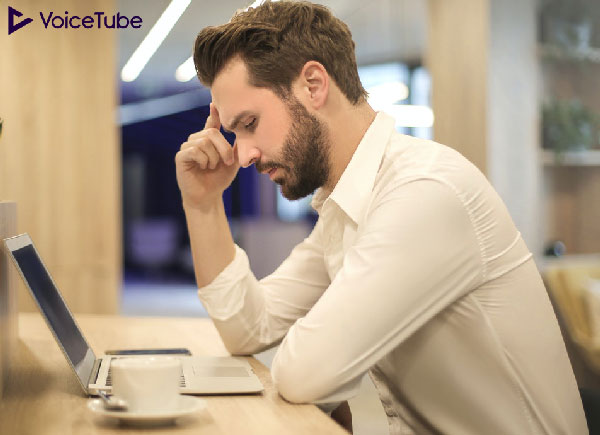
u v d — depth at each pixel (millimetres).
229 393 1095
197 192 1433
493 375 1182
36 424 906
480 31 4055
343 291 1068
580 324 3225
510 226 1196
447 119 4234
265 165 1229
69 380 1173
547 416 1194
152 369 894
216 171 1440
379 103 8898
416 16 6383
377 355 1071
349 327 1050
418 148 1209
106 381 1126
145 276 12117
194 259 1444
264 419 952
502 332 1166
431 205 1094
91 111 3959
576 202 4434
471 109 4133
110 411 878
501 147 4141
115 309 4004
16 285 1426
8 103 3820
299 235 9023
